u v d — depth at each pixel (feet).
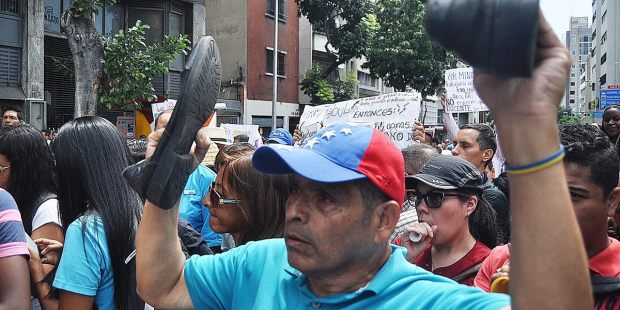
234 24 75.20
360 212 5.20
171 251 6.15
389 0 78.28
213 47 5.50
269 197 10.03
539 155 3.75
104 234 8.39
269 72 80.07
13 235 7.82
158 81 57.21
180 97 5.34
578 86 415.03
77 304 8.19
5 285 7.63
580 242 3.76
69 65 43.98
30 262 8.66
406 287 5.32
